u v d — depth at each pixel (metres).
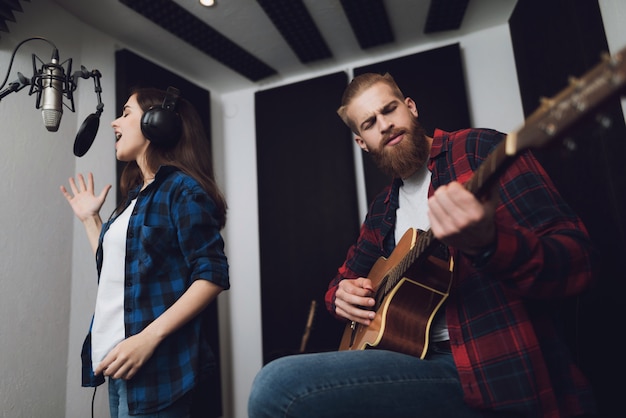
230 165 3.40
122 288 1.23
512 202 0.90
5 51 1.98
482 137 1.04
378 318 1.07
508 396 0.82
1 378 1.78
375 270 1.35
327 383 0.83
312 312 2.76
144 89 1.54
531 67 2.40
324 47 2.93
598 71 0.50
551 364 0.86
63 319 2.07
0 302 1.81
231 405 3.03
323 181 3.04
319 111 3.15
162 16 2.52
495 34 2.87
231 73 3.24
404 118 1.26
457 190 0.63
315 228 3.00
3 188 1.88
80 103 2.34
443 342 1.03
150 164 1.43
